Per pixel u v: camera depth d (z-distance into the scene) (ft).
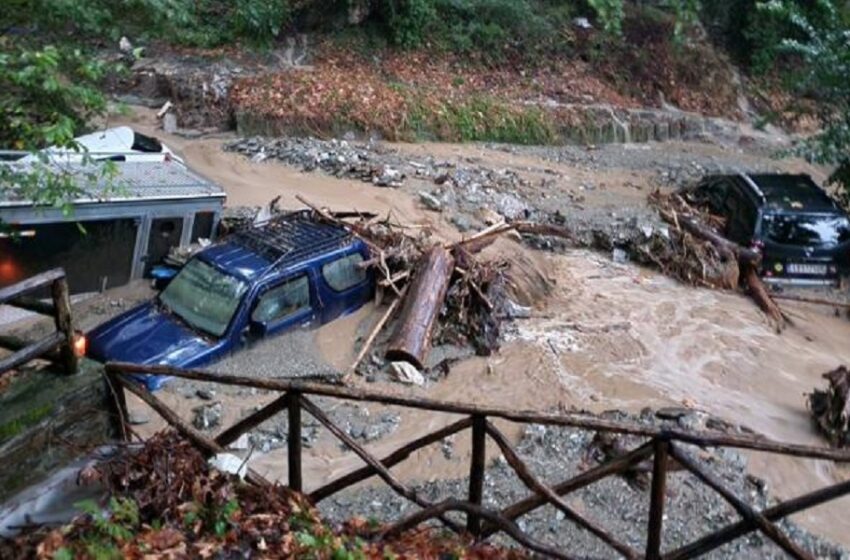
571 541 24.50
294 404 18.60
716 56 88.48
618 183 65.21
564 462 29.68
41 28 25.31
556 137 75.72
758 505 28.07
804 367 41.70
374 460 18.67
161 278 39.68
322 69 73.92
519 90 79.20
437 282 39.93
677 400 36.76
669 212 55.11
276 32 72.79
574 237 52.37
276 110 67.10
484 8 82.33
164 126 65.92
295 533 17.38
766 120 74.23
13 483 17.33
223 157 60.49
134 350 33.94
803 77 58.75
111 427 19.35
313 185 55.57
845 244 50.29
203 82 68.54
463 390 35.99
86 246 38.52
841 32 54.90
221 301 35.78
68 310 18.38
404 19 77.97
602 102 80.89
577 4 87.61
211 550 16.49
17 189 27.96
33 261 37.09
